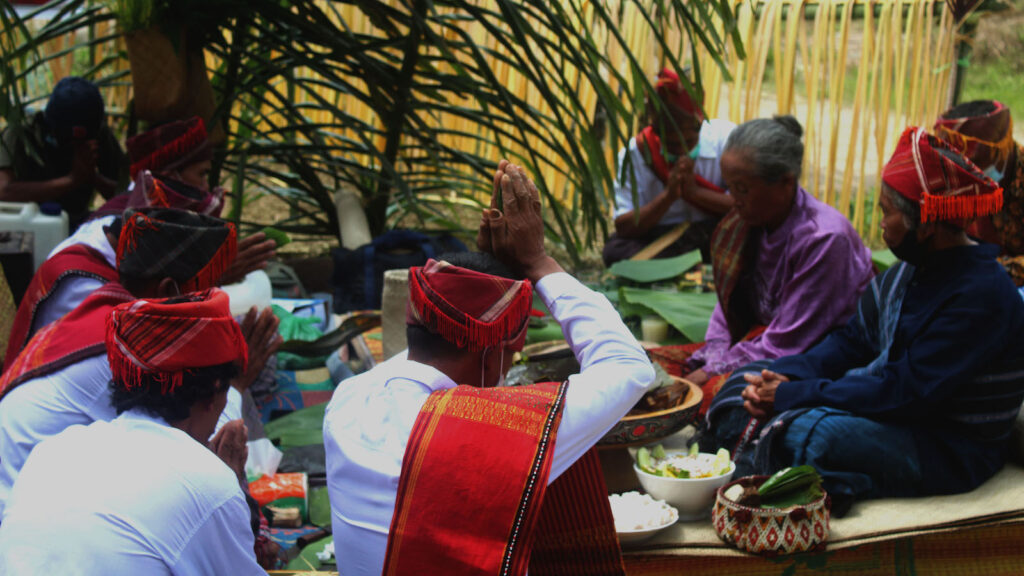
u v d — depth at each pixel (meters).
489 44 5.90
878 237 5.59
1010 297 2.54
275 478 2.72
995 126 3.15
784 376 2.83
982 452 2.59
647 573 2.38
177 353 1.63
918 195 2.49
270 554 2.24
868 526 2.39
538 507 1.43
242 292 3.64
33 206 4.16
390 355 3.21
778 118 4.17
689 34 3.59
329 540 2.54
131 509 1.47
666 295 4.19
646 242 4.87
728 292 3.41
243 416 2.78
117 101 6.11
